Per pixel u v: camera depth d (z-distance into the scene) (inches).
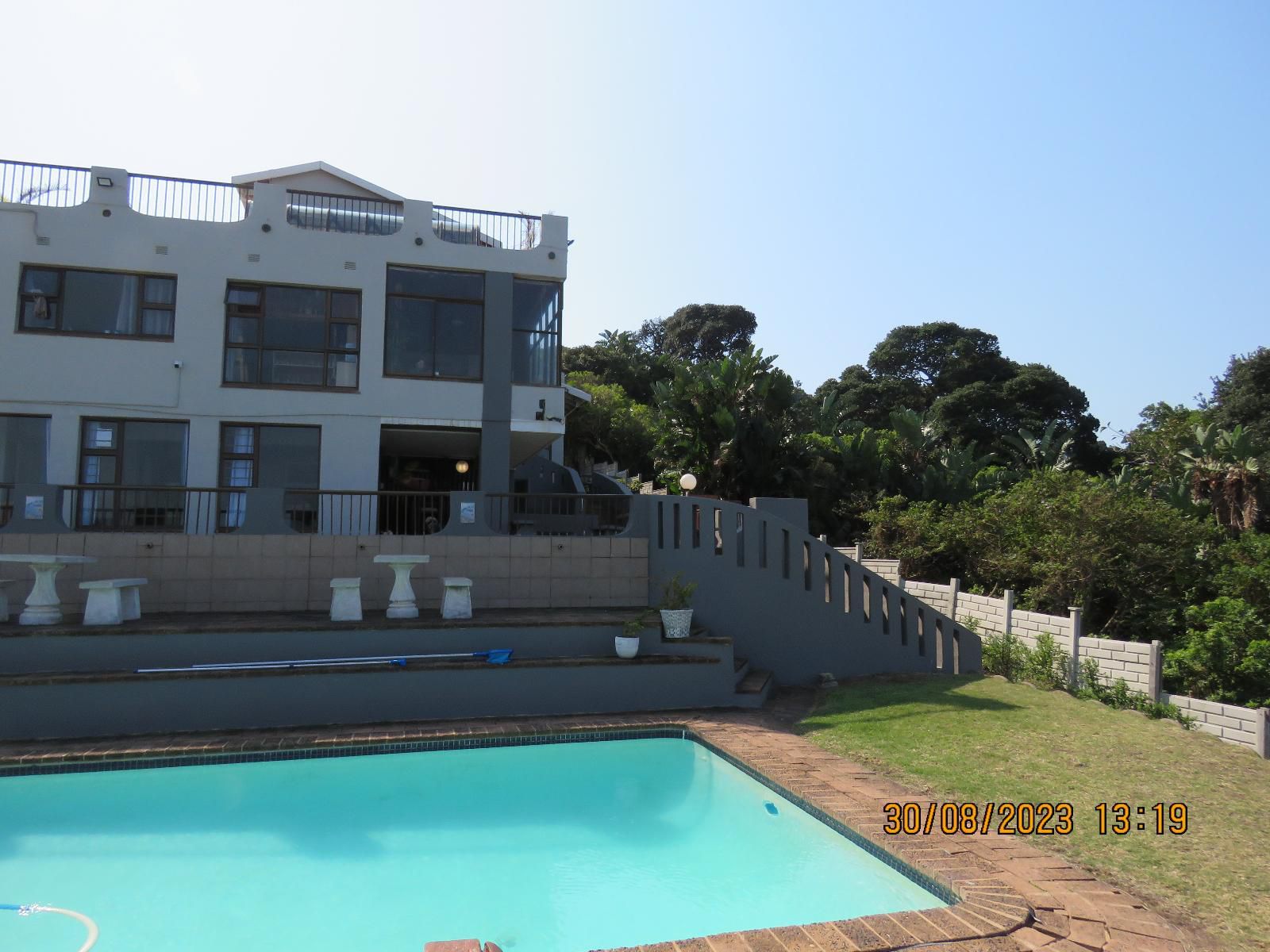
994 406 1793.8
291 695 348.8
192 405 519.5
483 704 370.6
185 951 177.6
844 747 315.6
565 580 469.1
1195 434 1196.5
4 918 194.4
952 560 633.0
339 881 216.5
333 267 542.9
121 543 417.7
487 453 555.2
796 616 457.4
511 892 209.3
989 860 204.8
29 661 343.9
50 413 502.9
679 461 1073.5
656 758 332.5
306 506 529.3
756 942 160.1
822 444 1141.7
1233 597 479.8
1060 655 405.1
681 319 2447.1
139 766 301.9
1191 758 290.5
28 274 507.5
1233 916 177.6
